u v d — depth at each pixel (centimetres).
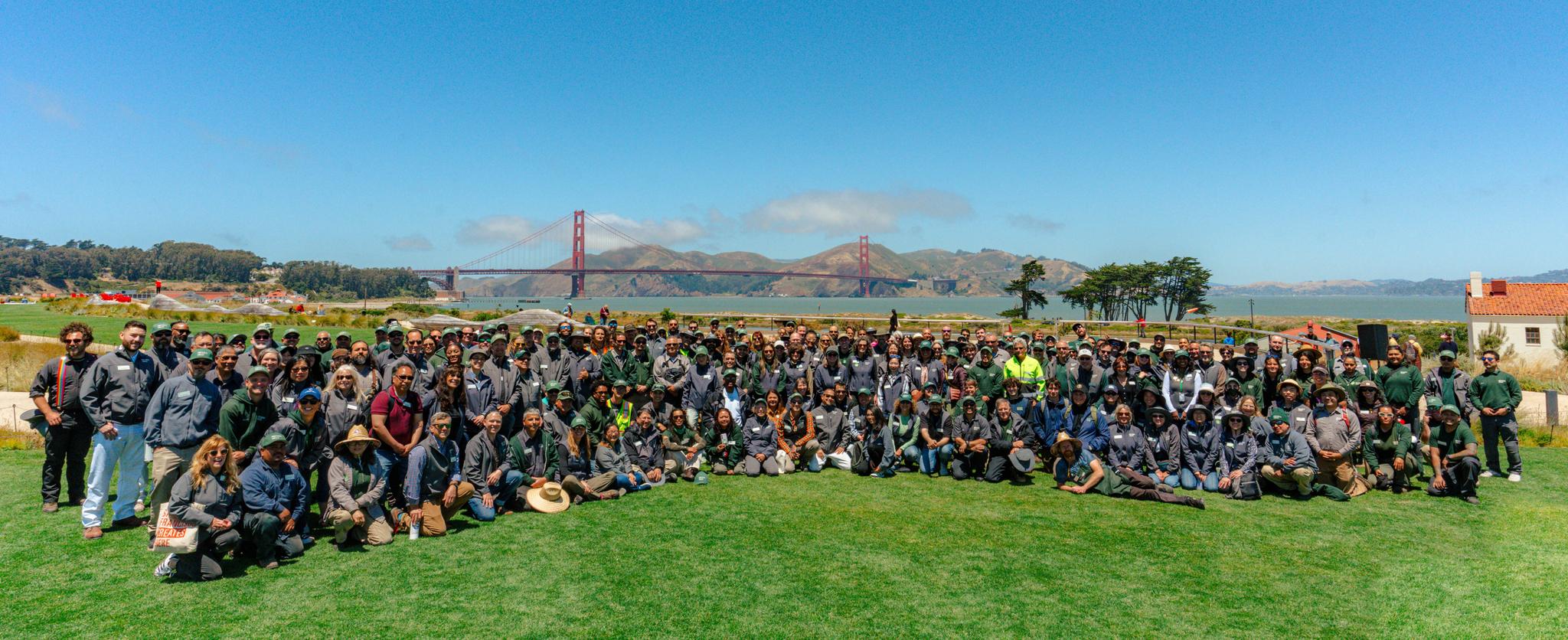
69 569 570
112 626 476
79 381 714
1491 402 934
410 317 4772
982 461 959
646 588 564
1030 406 1005
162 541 532
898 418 996
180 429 621
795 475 970
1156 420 902
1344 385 995
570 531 705
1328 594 566
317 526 695
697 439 978
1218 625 512
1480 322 3369
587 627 495
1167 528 729
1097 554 652
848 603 541
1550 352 3150
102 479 645
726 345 1234
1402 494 863
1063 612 529
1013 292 6775
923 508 802
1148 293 8038
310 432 645
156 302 5012
